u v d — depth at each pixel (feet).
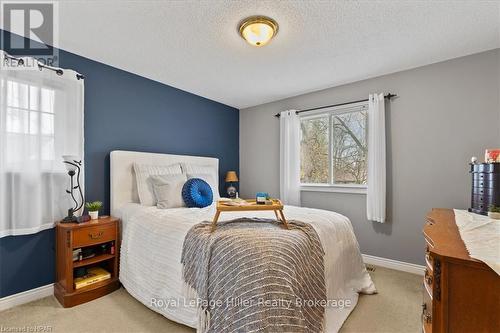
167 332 5.33
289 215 6.68
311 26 6.33
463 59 7.95
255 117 13.80
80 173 7.66
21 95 6.41
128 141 9.36
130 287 6.76
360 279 7.15
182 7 5.62
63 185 7.29
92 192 8.32
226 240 4.70
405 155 8.96
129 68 9.03
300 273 4.46
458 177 8.00
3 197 6.13
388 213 9.29
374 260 9.58
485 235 4.09
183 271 5.24
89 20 6.11
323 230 5.97
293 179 11.66
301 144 12.19
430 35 6.75
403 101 9.03
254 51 7.72
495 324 2.90
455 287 3.12
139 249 6.71
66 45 7.34
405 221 8.94
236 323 4.03
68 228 6.48
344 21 6.12
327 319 5.34
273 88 11.09
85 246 6.80
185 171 10.17
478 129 7.68
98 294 6.88
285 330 3.84
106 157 8.71
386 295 7.03
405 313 6.11
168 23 6.23
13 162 6.29
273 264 4.17
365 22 6.16
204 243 4.95
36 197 6.56
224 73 9.43
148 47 7.48
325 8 5.63
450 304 3.14
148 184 8.66
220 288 4.38
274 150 12.96
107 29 6.50
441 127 8.30
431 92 8.49
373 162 9.32
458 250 3.32
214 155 13.01
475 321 3.00
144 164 9.18
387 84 9.39
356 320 5.82
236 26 6.39
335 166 11.06
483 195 6.25
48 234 7.14
